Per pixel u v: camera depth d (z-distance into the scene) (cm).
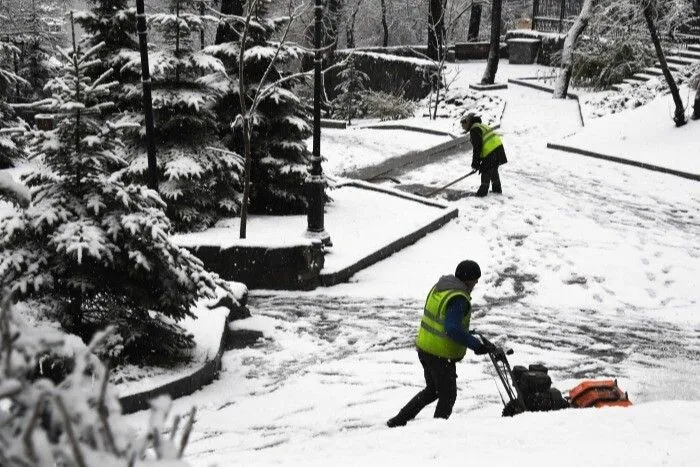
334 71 3575
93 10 1456
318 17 1207
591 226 1506
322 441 500
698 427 430
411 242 1429
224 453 575
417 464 390
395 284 1248
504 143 2305
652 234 1455
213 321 973
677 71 2619
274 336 1001
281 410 745
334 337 1001
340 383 824
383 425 689
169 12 1405
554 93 2969
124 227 752
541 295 1193
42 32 2792
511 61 3819
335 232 1415
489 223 1533
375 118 3005
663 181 1852
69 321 755
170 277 795
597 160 2070
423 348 624
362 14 4581
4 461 118
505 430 452
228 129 1485
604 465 366
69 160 762
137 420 705
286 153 1490
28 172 782
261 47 1441
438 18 3641
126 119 1362
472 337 591
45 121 1933
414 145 2236
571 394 563
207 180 1364
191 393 801
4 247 750
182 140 1373
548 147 2219
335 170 1897
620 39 2861
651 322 1075
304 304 1146
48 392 121
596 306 1151
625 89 2747
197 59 1357
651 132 2142
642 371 859
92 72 1437
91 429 127
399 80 3312
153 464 123
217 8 1822
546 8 4028
